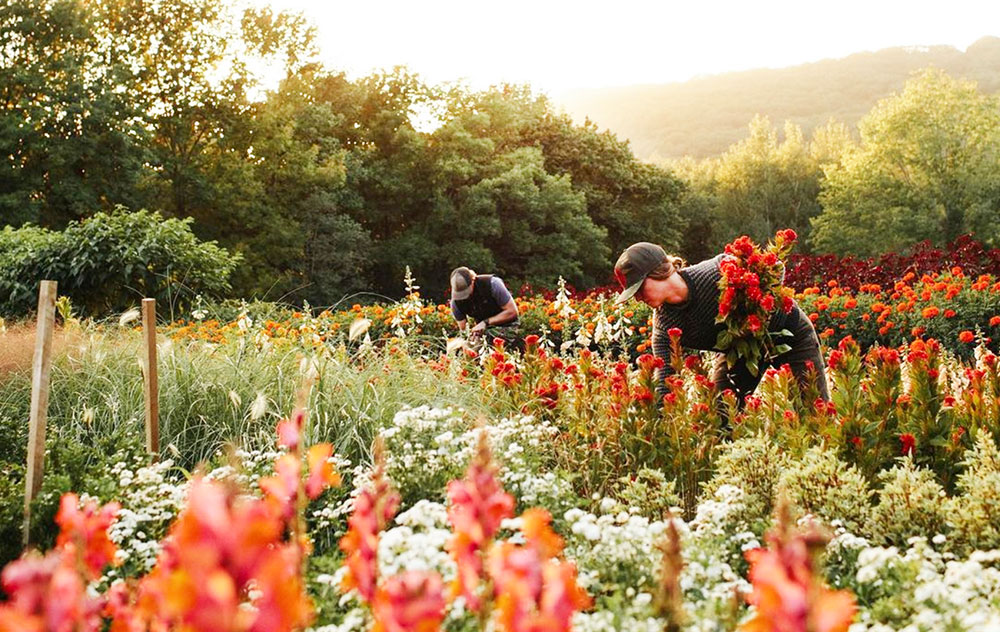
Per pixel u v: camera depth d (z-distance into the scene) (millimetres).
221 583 673
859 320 10680
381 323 11828
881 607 2271
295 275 29141
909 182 45625
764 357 4977
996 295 9812
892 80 180500
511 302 8438
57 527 3412
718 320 4816
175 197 27500
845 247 46438
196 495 703
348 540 1254
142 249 14070
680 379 4602
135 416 5223
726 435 4613
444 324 11992
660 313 5133
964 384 5125
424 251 31719
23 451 4551
